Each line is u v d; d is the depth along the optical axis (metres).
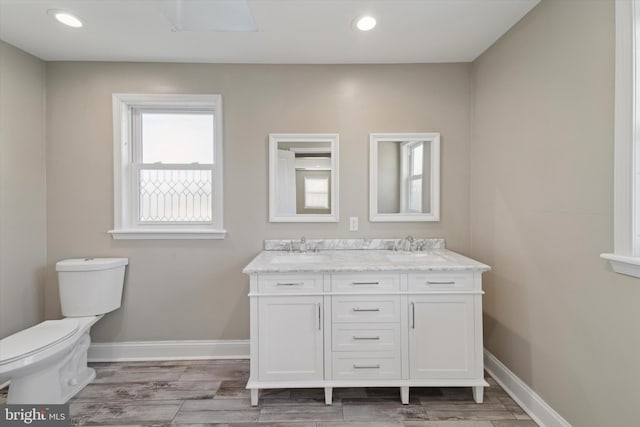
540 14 1.76
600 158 1.40
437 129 2.54
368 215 2.56
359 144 2.54
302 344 1.90
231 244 2.54
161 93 2.49
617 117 1.30
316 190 2.54
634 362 1.26
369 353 1.91
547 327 1.72
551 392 1.69
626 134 1.27
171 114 2.61
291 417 1.82
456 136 2.55
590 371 1.45
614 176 1.32
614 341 1.34
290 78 2.52
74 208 2.48
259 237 2.54
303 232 2.56
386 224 2.57
